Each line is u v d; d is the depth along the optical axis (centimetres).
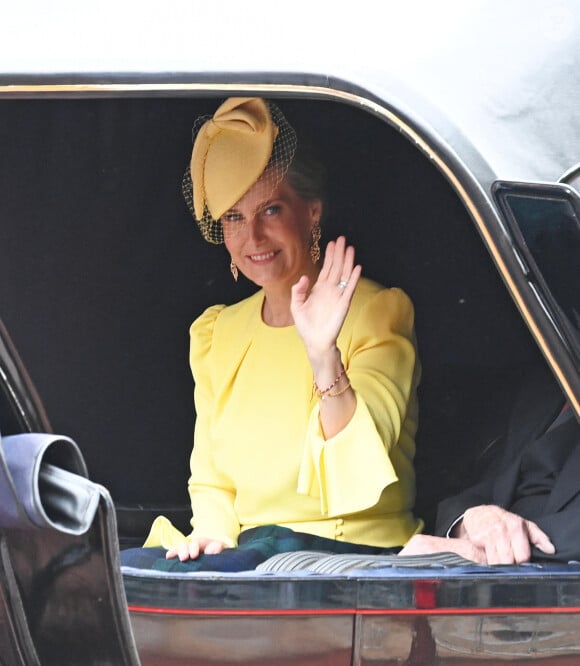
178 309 1521
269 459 1245
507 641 941
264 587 959
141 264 1496
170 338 1527
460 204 1470
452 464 1499
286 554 1109
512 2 959
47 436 710
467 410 1504
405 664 948
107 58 914
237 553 1195
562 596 941
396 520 1248
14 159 1419
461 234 1481
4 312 1477
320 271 1210
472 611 942
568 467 1112
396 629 948
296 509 1237
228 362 1293
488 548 1055
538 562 1041
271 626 959
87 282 1486
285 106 1442
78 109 1412
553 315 898
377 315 1247
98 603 748
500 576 944
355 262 1501
